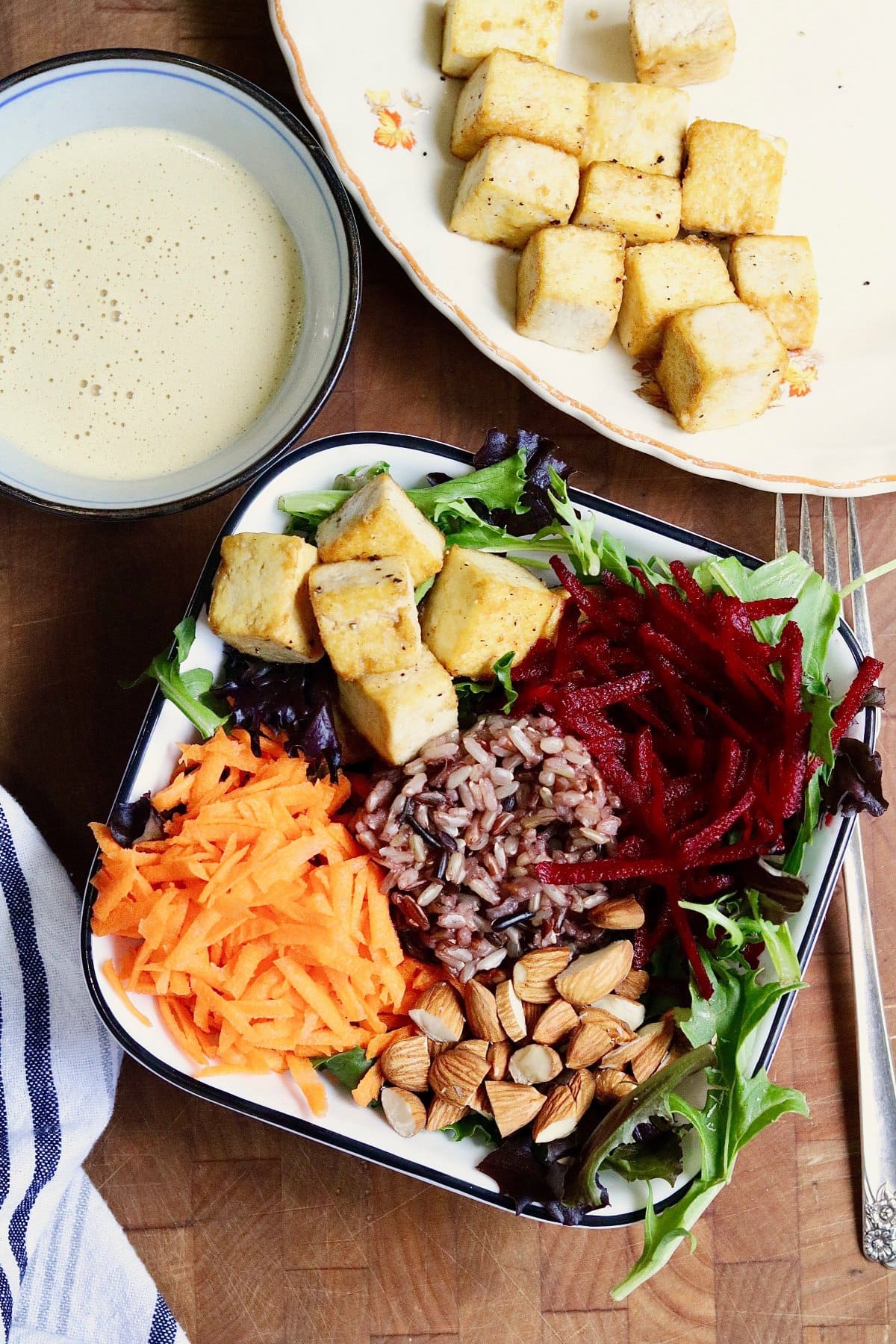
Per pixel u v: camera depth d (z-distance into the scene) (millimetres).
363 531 585
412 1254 663
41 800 663
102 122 639
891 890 683
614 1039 599
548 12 645
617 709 631
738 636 612
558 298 634
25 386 642
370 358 671
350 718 615
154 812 593
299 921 583
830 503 673
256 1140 664
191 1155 662
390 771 608
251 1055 594
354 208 666
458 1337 661
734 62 676
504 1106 593
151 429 645
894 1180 666
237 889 582
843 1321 669
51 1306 650
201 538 668
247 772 604
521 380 651
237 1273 660
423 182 656
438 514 613
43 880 650
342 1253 662
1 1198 642
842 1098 675
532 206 636
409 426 672
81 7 663
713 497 681
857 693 615
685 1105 589
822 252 682
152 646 666
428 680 594
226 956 590
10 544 666
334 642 588
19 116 629
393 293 672
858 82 680
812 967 677
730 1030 602
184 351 645
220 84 625
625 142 654
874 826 682
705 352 635
